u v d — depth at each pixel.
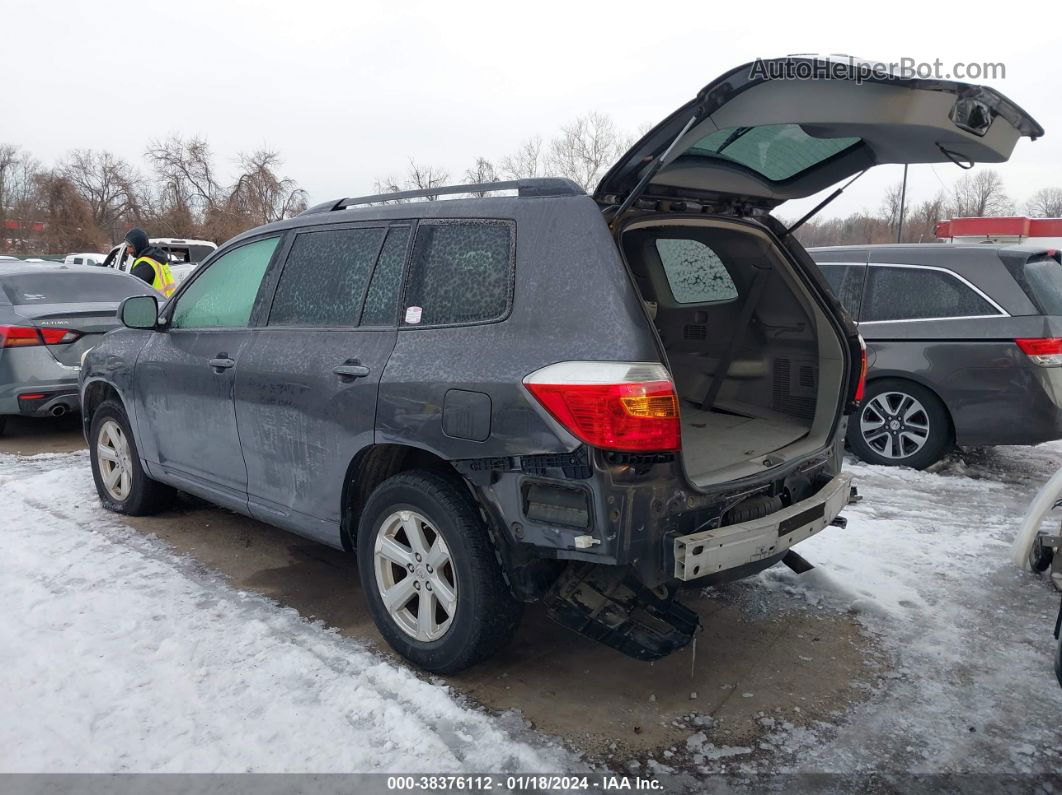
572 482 2.71
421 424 3.11
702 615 3.86
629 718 3.00
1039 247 6.24
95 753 2.73
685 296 4.33
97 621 3.67
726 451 3.45
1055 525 3.19
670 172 3.17
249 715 2.95
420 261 3.38
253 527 5.05
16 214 55.31
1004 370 5.88
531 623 3.79
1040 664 3.41
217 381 4.14
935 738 2.89
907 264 6.37
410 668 3.30
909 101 2.58
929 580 4.23
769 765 2.74
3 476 6.20
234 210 47.53
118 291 8.31
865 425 6.55
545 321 2.87
